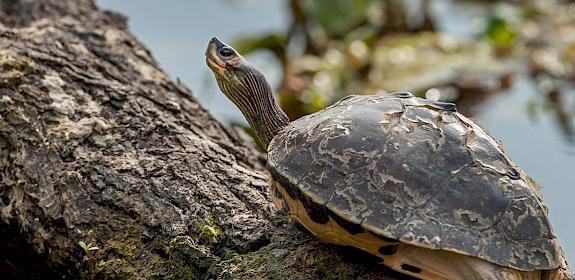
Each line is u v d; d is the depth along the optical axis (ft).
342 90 44.14
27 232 26.07
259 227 23.98
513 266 19.69
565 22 51.98
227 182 25.95
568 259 28.07
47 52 30.14
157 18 48.93
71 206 25.22
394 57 47.09
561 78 46.32
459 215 20.04
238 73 24.89
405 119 21.62
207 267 23.31
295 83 44.60
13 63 28.84
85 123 27.45
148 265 23.79
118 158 26.35
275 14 51.21
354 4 49.01
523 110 42.60
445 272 20.34
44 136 27.07
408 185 20.38
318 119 22.40
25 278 28.02
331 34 48.62
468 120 22.39
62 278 26.35
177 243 23.68
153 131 27.71
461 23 53.67
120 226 24.71
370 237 20.52
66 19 33.09
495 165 20.95
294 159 21.58
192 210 24.63
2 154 27.14
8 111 27.58
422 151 20.85
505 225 20.03
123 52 31.89
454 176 20.51
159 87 30.63
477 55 47.88
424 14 51.88
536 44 49.52
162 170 25.82
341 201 20.45
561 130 40.04
